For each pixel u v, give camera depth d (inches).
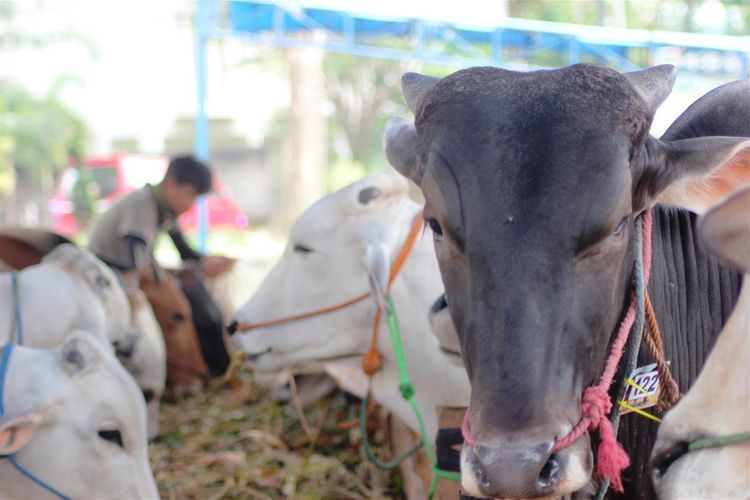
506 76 85.2
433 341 150.8
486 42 580.1
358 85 1223.5
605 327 80.4
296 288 162.7
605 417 82.1
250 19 522.6
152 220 272.4
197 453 224.4
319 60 841.5
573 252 77.2
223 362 284.7
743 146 81.7
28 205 1144.8
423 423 152.7
